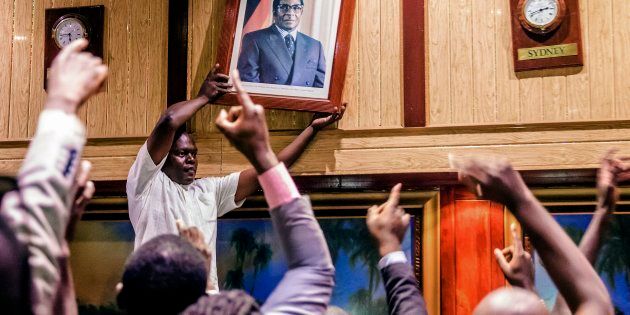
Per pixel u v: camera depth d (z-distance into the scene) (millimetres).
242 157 3889
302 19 3814
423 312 1795
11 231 1119
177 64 4004
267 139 1424
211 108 3941
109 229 4016
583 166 3580
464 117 3730
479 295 3615
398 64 3814
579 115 3607
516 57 3666
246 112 1382
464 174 1485
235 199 3615
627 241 3490
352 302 3711
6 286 1107
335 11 3805
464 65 3746
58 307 1405
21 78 4188
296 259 1434
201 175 3922
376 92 3818
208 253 1804
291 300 1386
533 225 1408
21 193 1130
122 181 4023
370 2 3865
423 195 3715
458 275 3641
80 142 1184
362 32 3861
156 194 3439
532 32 3646
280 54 3795
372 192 3760
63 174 1152
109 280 3990
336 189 3797
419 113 3764
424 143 3744
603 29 3609
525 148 3645
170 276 1364
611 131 3566
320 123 3746
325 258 1447
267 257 3803
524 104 3668
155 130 3398
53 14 4156
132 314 1383
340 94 3766
